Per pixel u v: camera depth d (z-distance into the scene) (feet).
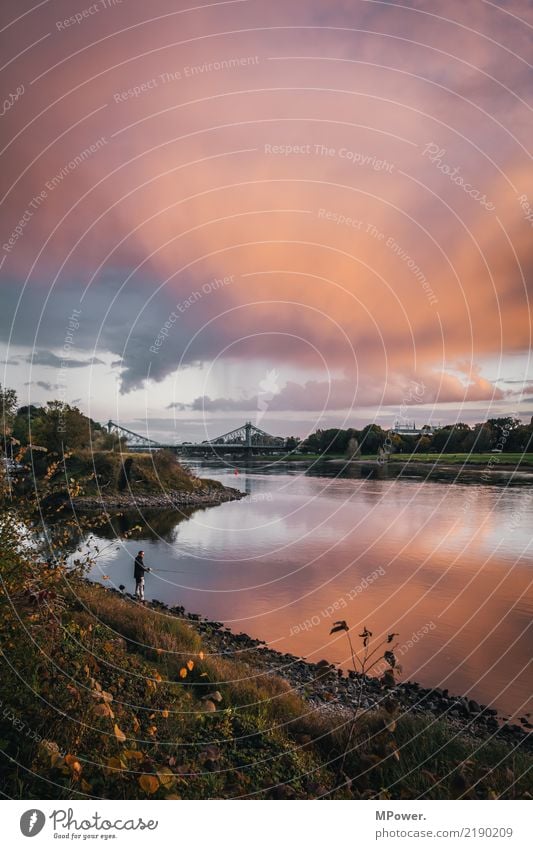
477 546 97.76
